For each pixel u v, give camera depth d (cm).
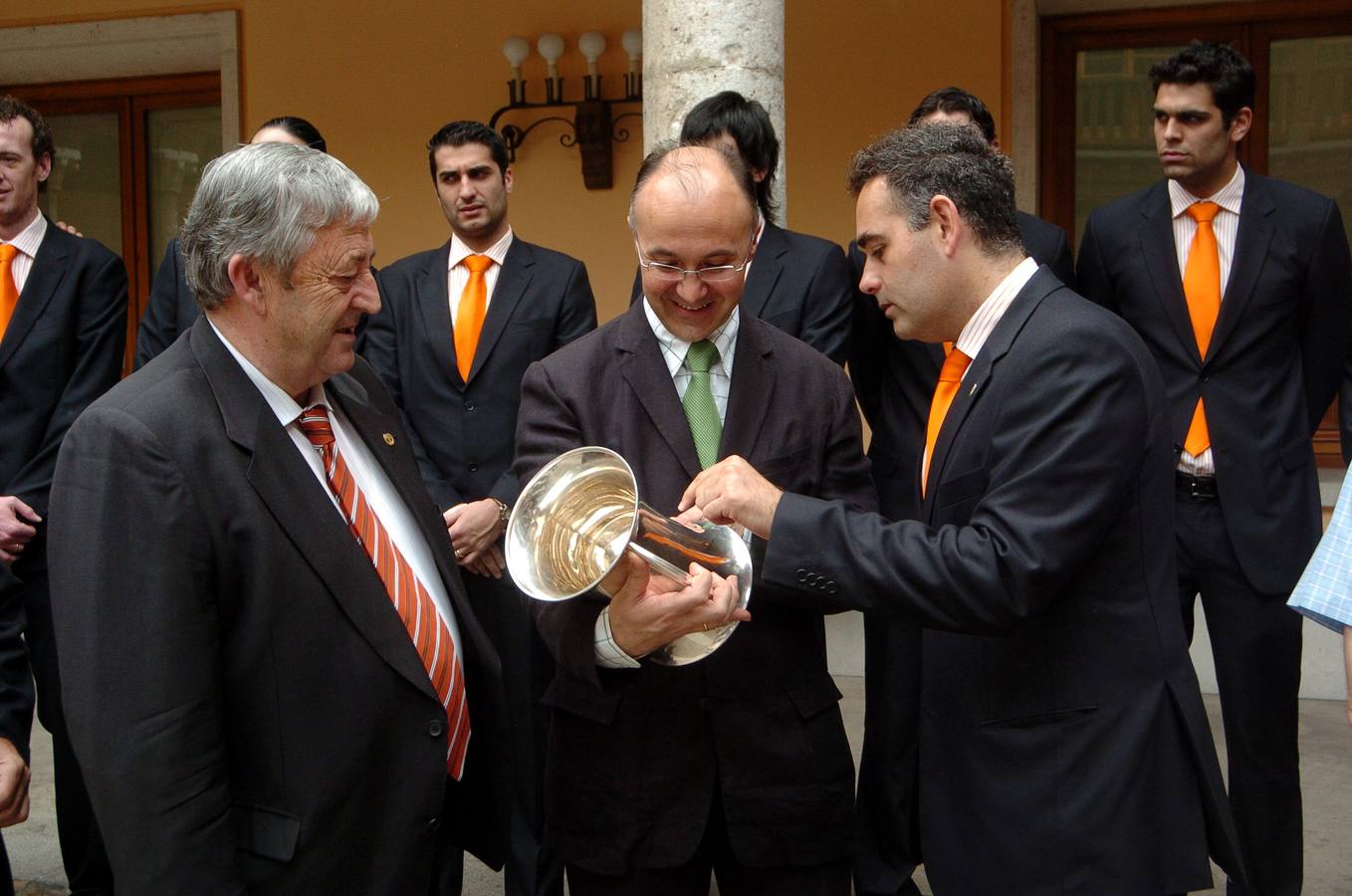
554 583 187
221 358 186
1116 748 197
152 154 709
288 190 180
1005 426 197
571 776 222
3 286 378
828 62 582
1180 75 344
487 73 625
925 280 207
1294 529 344
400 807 192
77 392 376
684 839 217
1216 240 354
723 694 218
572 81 616
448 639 207
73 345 381
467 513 336
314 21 642
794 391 229
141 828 170
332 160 188
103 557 172
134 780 169
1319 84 554
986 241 205
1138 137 575
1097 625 199
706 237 207
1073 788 198
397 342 387
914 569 192
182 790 171
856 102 580
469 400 376
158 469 174
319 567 185
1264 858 344
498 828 221
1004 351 201
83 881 338
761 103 391
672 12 391
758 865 218
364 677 188
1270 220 346
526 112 622
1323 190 558
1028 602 189
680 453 222
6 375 370
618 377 228
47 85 715
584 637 200
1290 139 560
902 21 573
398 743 192
